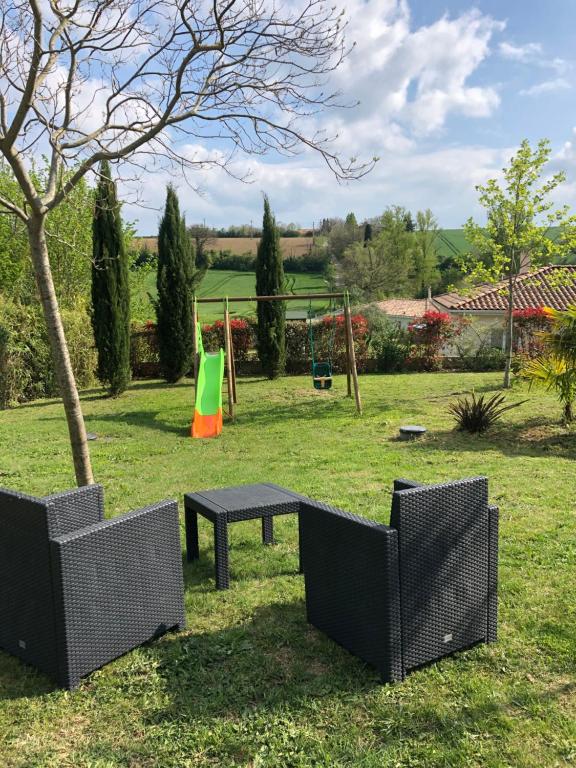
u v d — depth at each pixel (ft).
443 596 10.05
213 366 45.47
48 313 14.73
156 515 11.14
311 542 11.32
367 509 18.43
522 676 9.75
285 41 15.65
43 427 35.86
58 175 17.74
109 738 8.59
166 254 57.26
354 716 8.87
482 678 9.70
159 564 11.21
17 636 10.64
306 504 11.37
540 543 15.29
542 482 20.79
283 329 60.18
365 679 9.77
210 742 8.42
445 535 9.96
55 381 51.83
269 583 13.78
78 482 15.39
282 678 9.92
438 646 10.09
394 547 9.40
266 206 58.54
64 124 15.28
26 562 10.20
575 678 9.67
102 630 10.19
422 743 8.23
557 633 11.00
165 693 9.62
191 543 15.17
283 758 8.05
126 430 34.83
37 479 23.63
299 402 43.29
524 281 49.08
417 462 24.56
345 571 10.41
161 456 28.09
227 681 9.87
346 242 198.59
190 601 12.90
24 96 13.26
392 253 182.60
